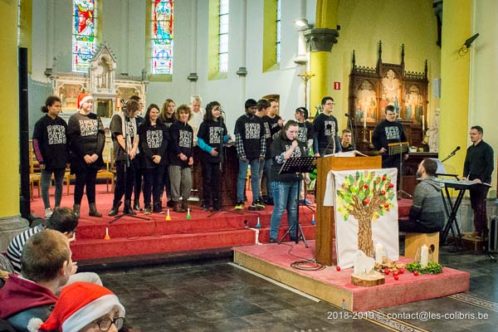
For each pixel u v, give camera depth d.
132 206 8.55
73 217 3.61
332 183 5.95
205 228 7.66
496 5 8.53
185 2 16.41
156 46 16.64
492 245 7.86
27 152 6.94
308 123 9.02
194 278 6.33
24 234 3.83
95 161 7.23
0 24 6.02
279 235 7.83
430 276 5.74
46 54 15.24
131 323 4.79
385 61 13.26
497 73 8.57
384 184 6.28
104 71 14.60
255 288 5.94
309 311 5.18
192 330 4.64
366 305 5.23
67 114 13.82
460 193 8.10
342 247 5.94
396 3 13.38
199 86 16.27
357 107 12.67
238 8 14.70
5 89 6.07
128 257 6.77
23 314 2.37
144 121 7.77
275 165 7.14
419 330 4.71
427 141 13.88
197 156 8.91
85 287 2.11
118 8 16.31
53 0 15.38
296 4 12.59
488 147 8.03
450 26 8.91
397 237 6.38
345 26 12.50
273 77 13.45
